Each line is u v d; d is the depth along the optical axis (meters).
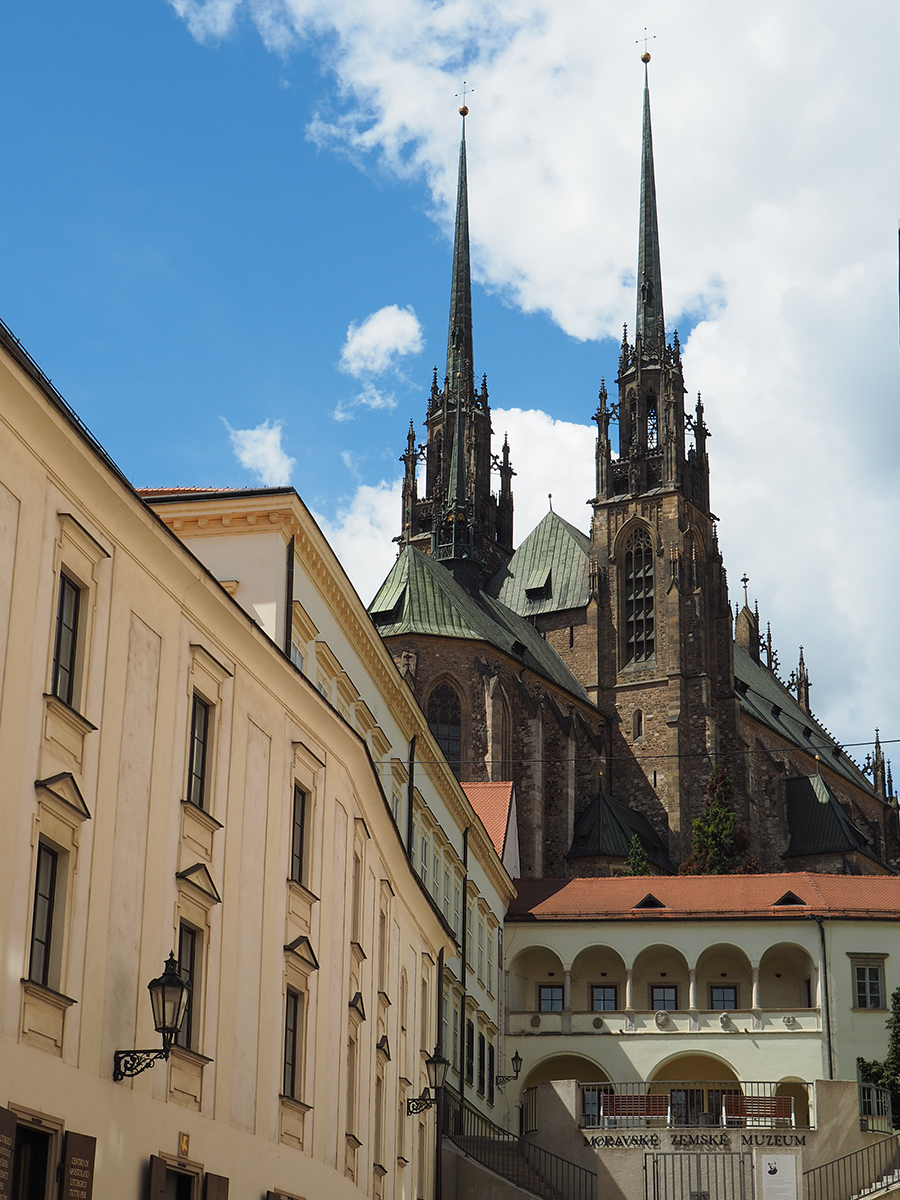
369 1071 39.75
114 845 24.53
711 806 124.69
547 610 140.62
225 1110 28.48
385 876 43.22
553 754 120.50
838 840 133.12
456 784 67.50
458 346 155.62
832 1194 57.03
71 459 23.14
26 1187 21.25
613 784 131.50
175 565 27.23
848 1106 59.28
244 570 42.03
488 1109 72.06
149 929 25.72
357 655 52.22
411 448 152.25
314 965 34.09
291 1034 33.22
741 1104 65.81
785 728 154.00
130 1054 23.84
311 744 35.28
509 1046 77.00
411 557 118.81
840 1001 74.25
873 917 75.38
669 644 133.00
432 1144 52.56
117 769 24.84
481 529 149.50
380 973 42.28
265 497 42.16
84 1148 22.39
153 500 42.56
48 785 22.05
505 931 79.94
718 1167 57.84
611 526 138.88
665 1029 75.69
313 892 34.66
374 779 39.62
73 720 23.22
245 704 31.12
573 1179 58.97
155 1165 24.86
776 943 76.19
